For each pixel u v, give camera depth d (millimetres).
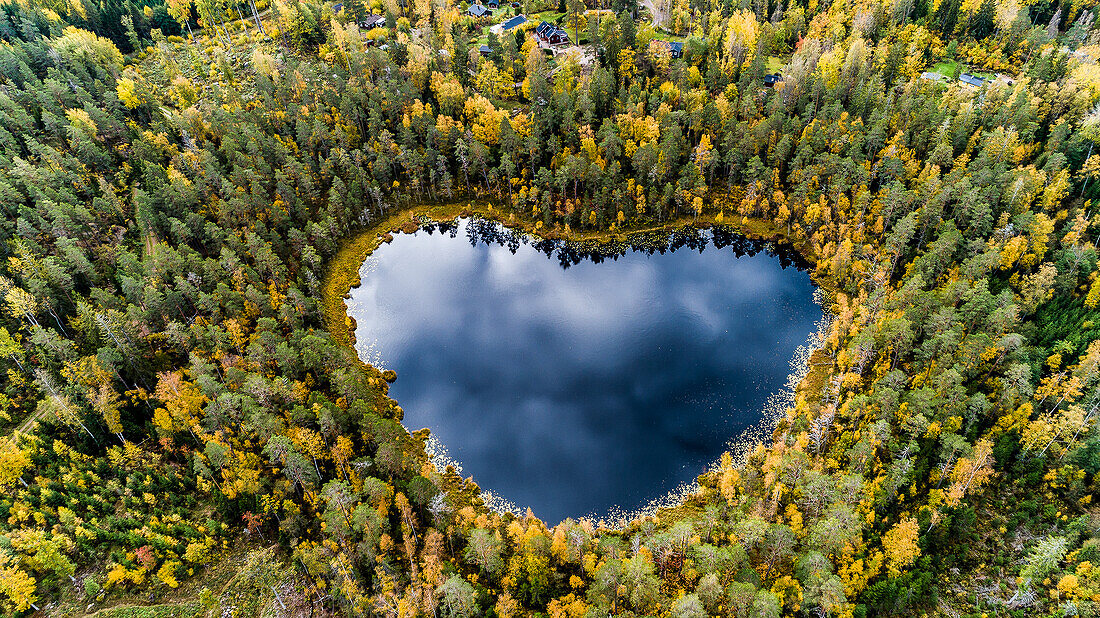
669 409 127625
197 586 91125
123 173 163875
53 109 177875
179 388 113000
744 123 170375
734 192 177250
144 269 133750
